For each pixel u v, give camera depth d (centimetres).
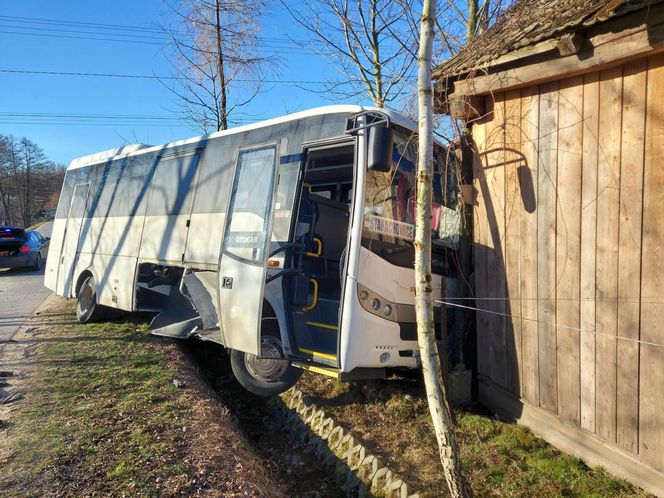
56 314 1100
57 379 633
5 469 408
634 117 378
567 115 437
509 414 520
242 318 588
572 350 436
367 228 522
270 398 702
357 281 510
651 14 346
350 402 623
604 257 403
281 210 609
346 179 692
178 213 796
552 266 455
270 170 596
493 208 531
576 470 418
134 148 985
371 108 544
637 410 378
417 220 386
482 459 460
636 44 358
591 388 418
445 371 539
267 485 450
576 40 396
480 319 561
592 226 414
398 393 609
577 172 427
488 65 487
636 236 376
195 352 895
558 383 453
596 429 415
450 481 369
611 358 398
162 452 446
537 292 474
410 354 549
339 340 510
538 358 476
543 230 464
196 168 782
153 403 562
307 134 598
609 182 398
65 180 1270
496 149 523
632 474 384
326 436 560
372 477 471
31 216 8325
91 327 944
